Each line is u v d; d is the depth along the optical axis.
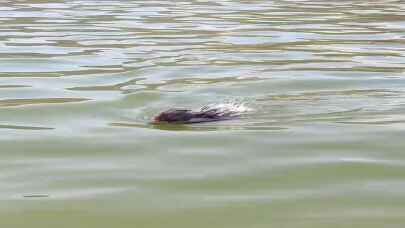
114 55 26.81
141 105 18.70
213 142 14.99
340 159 13.79
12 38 30.89
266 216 11.10
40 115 17.50
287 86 21.05
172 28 34.56
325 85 21.14
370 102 18.75
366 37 31.88
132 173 13.11
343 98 19.31
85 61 25.47
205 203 11.64
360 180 12.66
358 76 22.56
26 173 13.13
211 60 25.80
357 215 11.10
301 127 16.20
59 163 13.73
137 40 30.69
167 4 46.53
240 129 16.05
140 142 15.06
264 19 38.44
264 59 26.09
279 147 14.62
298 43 30.08
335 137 15.32
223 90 20.55
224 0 49.53
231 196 11.95
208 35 32.28
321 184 12.46
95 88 20.84
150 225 10.82
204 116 17.11
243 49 28.39
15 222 10.91
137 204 11.61
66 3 46.69
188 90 20.59
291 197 11.88
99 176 12.95
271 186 12.41
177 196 11.95
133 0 48.94
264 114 17.53
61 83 21.53
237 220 10.97
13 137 15.47
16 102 18.91
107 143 15.01
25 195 12.00
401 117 17.09
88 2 47.50
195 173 13.08
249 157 13.97
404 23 36.97
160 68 24.17
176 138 15.30
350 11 42.72
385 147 14.55
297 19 38.53
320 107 18.25
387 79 22.02
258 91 20.41
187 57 26.45
